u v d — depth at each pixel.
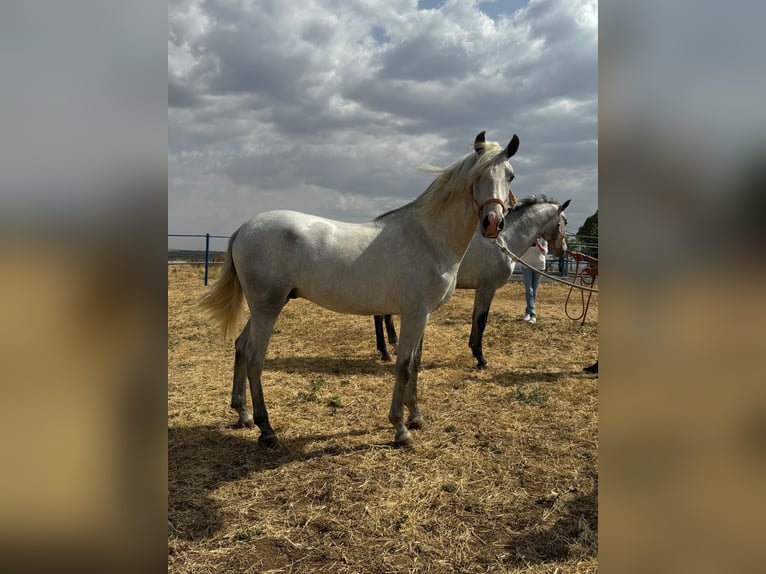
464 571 2.05
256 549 2.16
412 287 3.14
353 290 3.13
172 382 4.66
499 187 2.91
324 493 2.62
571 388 4.54
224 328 3.51
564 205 5.73
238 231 3.30
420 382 4.68
